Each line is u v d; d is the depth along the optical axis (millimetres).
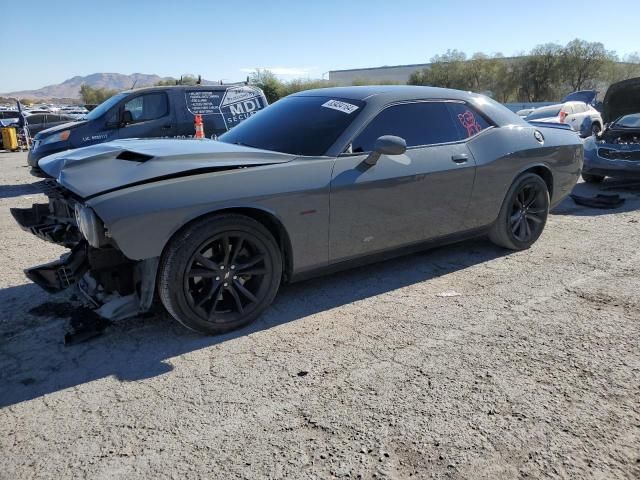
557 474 2023
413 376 2746
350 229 3613
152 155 3148
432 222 4117
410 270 4434
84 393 2621
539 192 4941
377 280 4195
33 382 2727
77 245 3213
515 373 2768
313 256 3508
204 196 2971
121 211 2752
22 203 7918
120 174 3021
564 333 3238
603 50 42438
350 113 3789
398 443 2209
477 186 4336
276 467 2074
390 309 3631
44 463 2111
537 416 2389
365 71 75875
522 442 2211
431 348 3057
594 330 3275
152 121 9570
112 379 2750
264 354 3000
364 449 2176
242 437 2268
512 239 4832
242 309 3283
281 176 3264
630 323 3369
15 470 2070
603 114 11750
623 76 43406
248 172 3174
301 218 3346
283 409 2467
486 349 3039
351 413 2426
